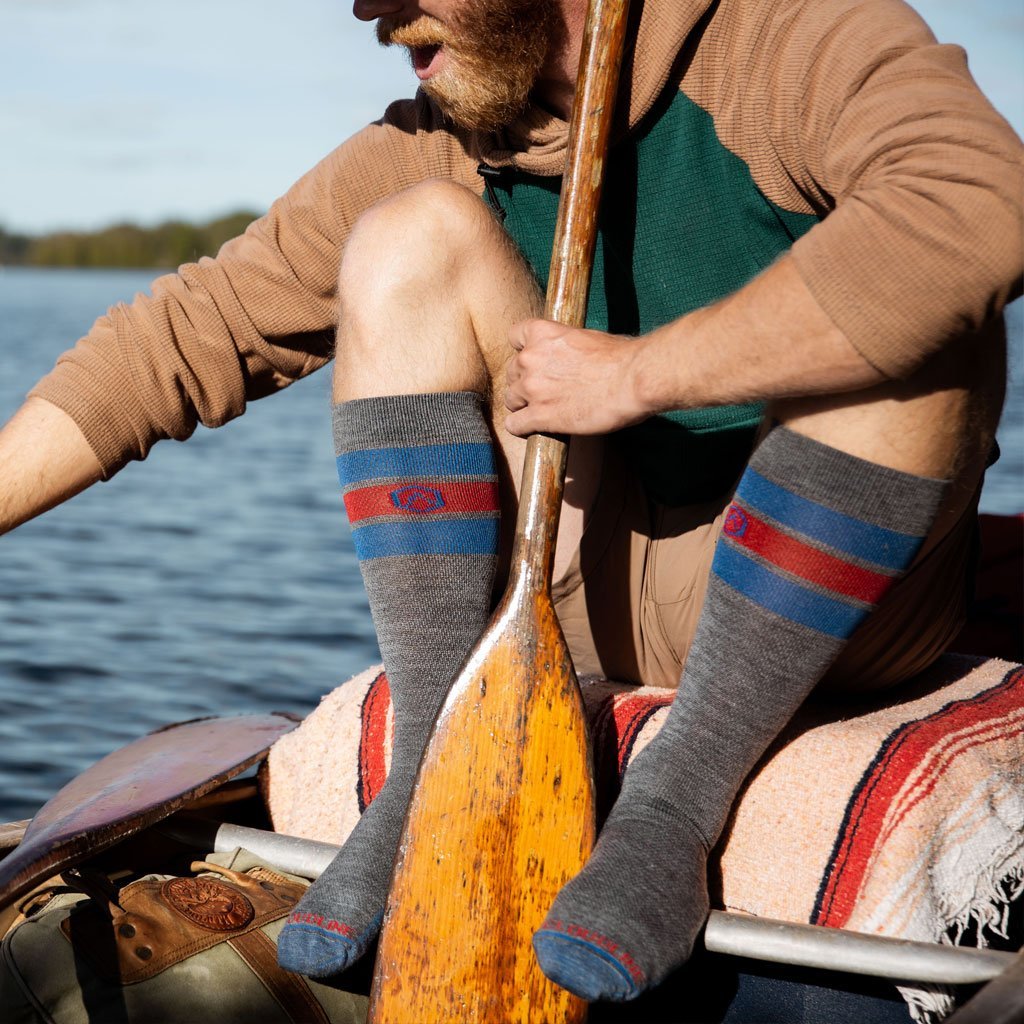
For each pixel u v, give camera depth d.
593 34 1.39
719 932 1.26
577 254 1.40
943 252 1.15
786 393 1.23
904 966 1.21
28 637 7.11
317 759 1.67
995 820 1.36
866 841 1.32
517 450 1.54
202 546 10.61
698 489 1.59
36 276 133.25
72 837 1.40
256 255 1.76
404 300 1.43
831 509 1.25
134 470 15.94
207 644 7.07
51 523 11.61
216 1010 1.33
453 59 1.52
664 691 1.58
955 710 1.49
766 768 1.38
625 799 1.31
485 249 1.46
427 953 1.30
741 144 1.46
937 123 1.21
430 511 1.41
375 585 1.43
